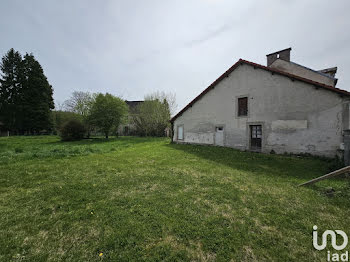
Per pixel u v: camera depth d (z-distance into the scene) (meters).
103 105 18.83
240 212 2.66
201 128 11.48
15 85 27.30
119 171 5.09
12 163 6.07
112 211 2.69
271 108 8.32
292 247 1.93
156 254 1.79
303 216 2.57
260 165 5.94
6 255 1.78
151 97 23.91
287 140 7.79
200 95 11.45
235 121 9.73
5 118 26.22
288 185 3.91
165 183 4.02
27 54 28.42
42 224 2.34
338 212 2.69
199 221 2.39
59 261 1.72
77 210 2.73
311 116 7.19
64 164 5.93
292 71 10.84
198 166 5.66
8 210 2.72
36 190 3.57
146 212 2.63
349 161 5.31
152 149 9.84
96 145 12.45
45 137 21.91
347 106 6.34
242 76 9.48
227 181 4.18
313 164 6.06
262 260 1.75
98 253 1.82
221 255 1.81
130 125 27.66
